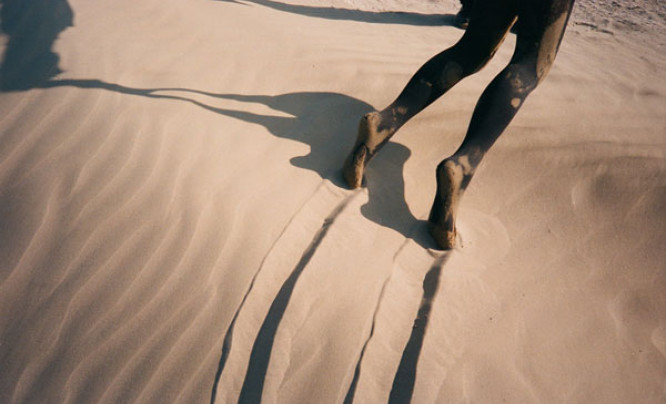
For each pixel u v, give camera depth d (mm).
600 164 3406
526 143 3516
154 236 2494
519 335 2484
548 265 2906
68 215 2568
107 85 3383
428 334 2344
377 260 2639
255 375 2096
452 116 3678
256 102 3564
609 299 2777
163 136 3014
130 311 2258
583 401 2283
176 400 2029
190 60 3873
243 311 2268
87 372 2105
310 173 3078
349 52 4352
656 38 5848
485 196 3287
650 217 3166
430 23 5934
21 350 2170
